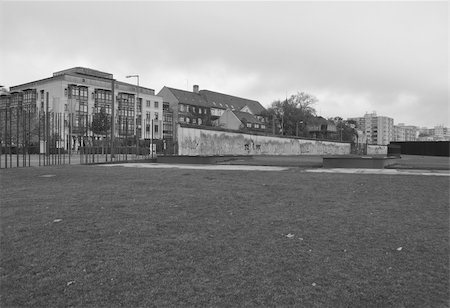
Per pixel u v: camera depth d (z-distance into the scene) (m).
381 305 3.53
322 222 6.49
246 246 5.15
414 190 9.96
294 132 93.56
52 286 3.85
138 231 5.86
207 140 29.70
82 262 4.50
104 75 94.06
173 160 24.05
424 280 4.05
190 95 108.50
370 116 162.88
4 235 5.57
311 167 20.14
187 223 6.40
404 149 62.84
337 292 3.77
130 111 86.62
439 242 5.34
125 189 10.33
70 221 6.46
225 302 3.54
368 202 8.31
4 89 88.06
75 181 12.17
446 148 53.34
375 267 4.41
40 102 77.56
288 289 3.82
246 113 105.06
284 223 6.42
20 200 8.47
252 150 36.88
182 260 4.59
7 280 3.99
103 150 35.28
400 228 6.08
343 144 63.59
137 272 4.21
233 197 9.02
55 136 29.27
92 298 3.61
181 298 3.62
